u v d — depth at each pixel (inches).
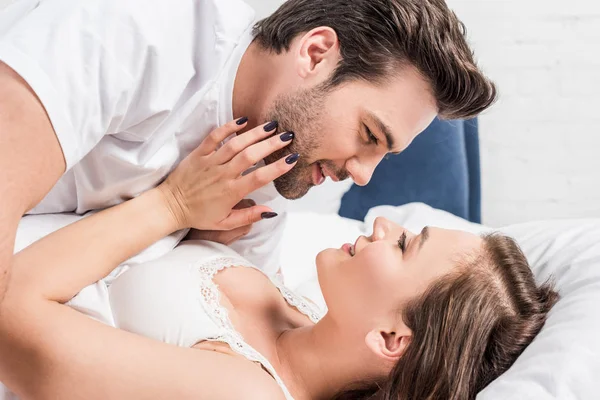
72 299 41.6
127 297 44.1
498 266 47.7
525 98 98.2
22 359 37.8
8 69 36.6
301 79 44.5
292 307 52.6
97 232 43.2
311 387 46.3
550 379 40.6
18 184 35.4
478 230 79.1
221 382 38.5
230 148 44.4
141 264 45.7
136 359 38.2
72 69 38.3
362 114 43.8
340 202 92.0
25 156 36.0
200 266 46.5
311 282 64.5
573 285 50.6
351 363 45.8
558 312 46.9
